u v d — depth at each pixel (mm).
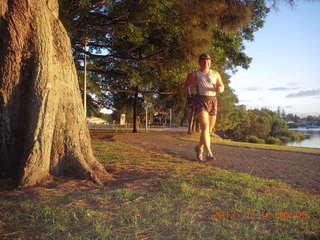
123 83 23062
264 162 7207
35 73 4355
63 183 4285
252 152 9508
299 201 3748
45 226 2820
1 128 4387
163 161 6645
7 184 4164
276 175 5551
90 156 5117
